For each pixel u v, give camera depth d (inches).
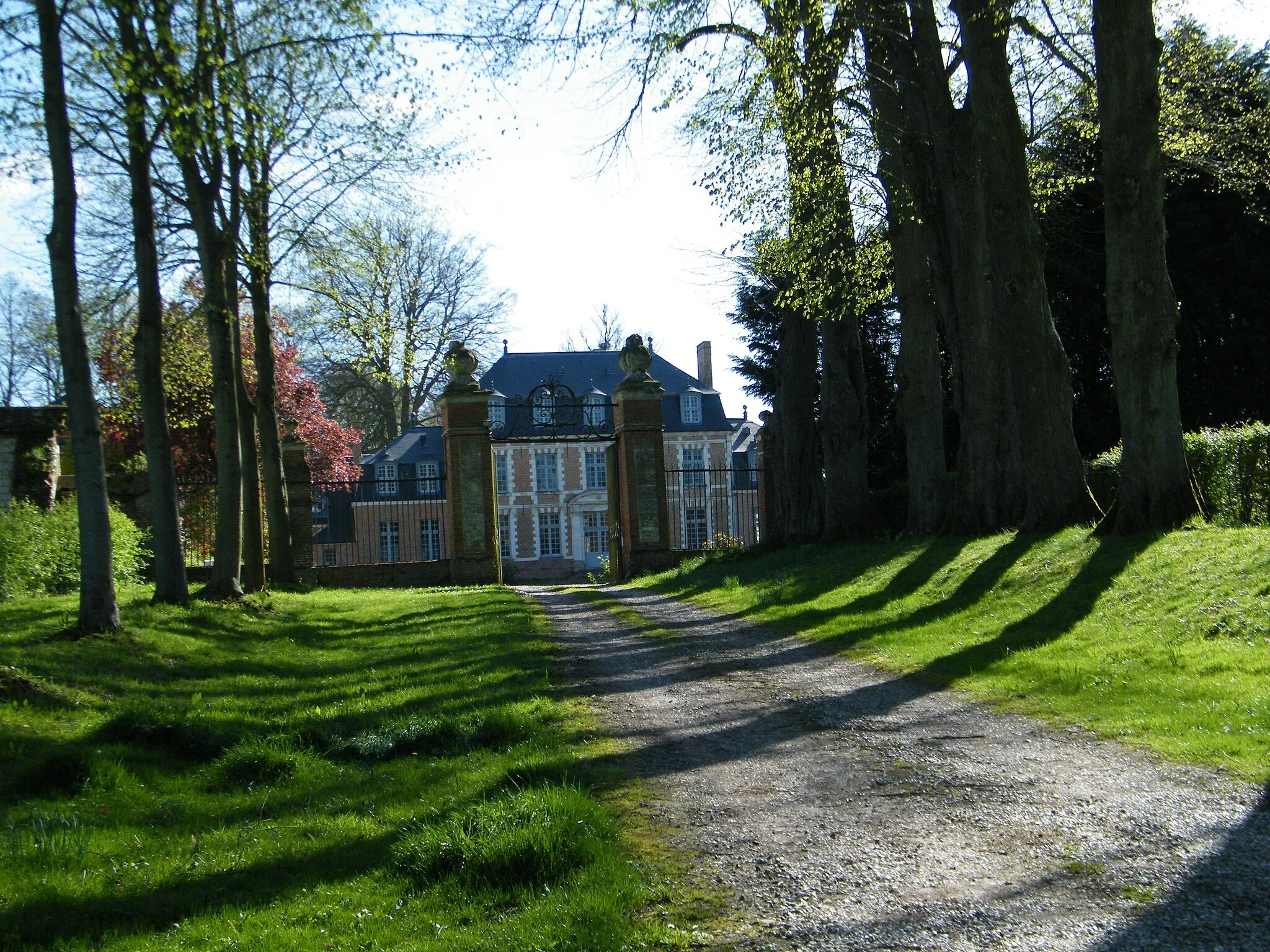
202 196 566.3
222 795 243.9
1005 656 383.2
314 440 1488.7
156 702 324.5
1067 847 184.9
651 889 176.4
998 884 169.6
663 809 225.9
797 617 554.3
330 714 335.0
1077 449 583.8
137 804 230.1
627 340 1093.1
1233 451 542.9
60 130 395.5
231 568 601.9
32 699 305.3
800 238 678.5
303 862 198.5
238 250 666.8
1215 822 191.2
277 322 1264.8
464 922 166.9
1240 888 159.8
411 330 769.6
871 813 215.0
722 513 1847.9
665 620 619.5
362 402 1895.9
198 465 1250.6
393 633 587.2
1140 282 487.2
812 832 204.5
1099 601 427.2
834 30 601.0
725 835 205.2
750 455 1973.4
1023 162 569.9
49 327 680.4
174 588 519.2
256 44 503.8
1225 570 396.2
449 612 680.4
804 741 285.7
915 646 431.8
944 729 289.6
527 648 486.0
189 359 749.9
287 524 876.6
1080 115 708.7
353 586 1037.8
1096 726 274.7
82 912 171.3
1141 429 494.3
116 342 701.3
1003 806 212.2
